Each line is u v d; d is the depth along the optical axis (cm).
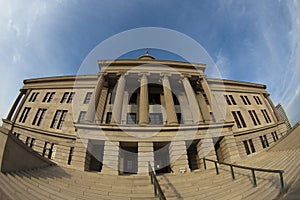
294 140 1120
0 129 587
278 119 2550
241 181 663
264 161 1010
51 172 767
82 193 583
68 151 1650
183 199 557
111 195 612
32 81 2294
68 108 1975
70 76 2188
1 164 535
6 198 375
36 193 473
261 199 443
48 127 1859
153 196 601
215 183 714
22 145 646
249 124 2225
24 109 2106
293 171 594
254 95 2681
